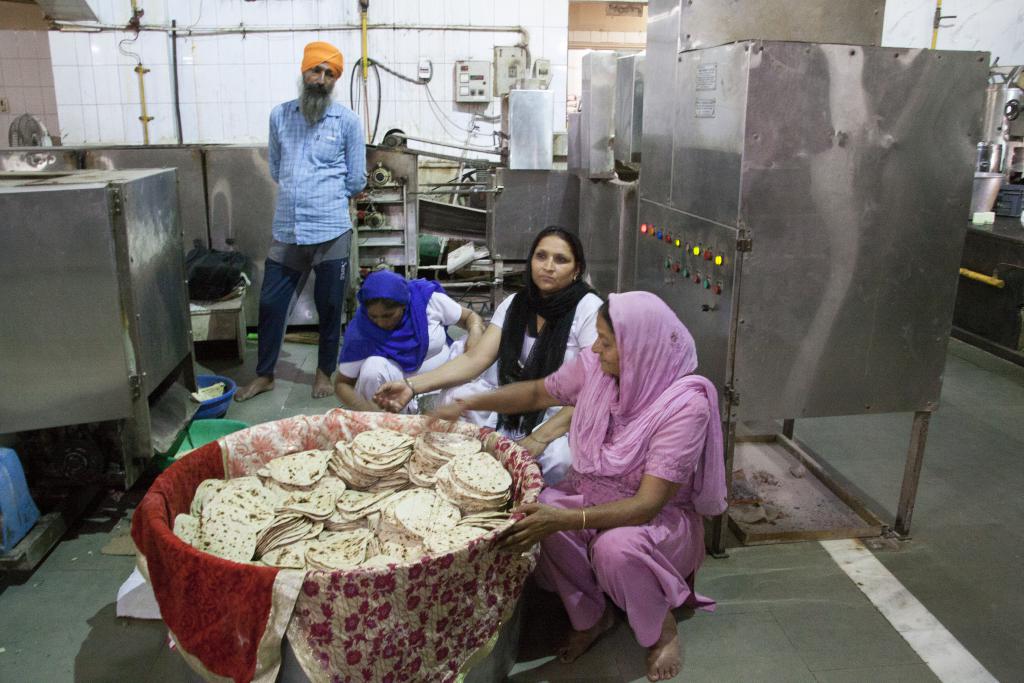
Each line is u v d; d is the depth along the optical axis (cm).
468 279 606
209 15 639
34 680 208
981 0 665
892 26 669
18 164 459
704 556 258
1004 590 254
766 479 324
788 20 290
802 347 259
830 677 215
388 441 225
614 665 220
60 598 241
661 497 203
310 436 232
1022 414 397
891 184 249
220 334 452
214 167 478
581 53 877
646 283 333
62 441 263
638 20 869
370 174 479
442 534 192
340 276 403
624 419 211
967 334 510
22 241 241
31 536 252
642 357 201
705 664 219
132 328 263
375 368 278
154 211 290
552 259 254
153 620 231
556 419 249
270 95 659
